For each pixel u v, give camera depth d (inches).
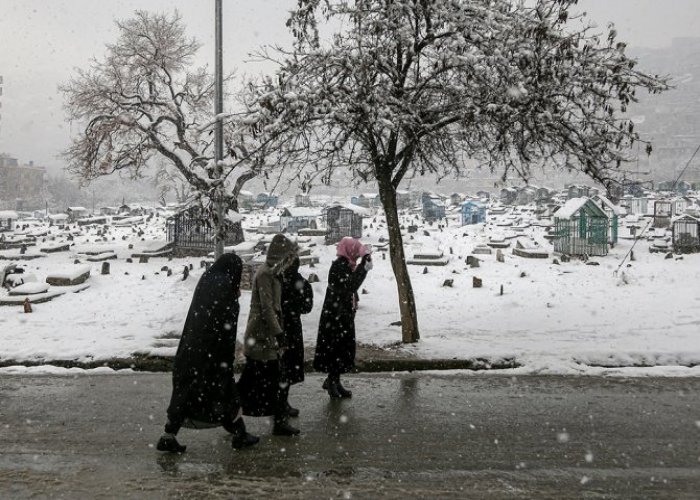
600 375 299.7
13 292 572.1
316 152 334.0
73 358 322.3
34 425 223.6
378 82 334.3
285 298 227.0
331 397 259.3
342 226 1197.1
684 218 973.8
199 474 174.9
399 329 417.4
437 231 1397.6
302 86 299.9
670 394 265.6
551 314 480.1
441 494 160.7
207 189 364.5
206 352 187.0
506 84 292.7
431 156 417.7
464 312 506.3
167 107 1043.3
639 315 459.2
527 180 351.9
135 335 385.1
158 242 1099.9
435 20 311.4
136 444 202.1
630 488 165.3
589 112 311.7
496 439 206.5
